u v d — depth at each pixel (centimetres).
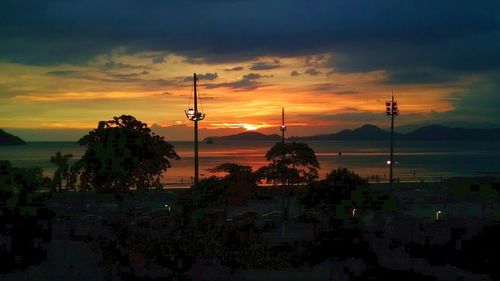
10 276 1806
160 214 2680
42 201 2128
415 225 2258
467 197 3906
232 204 3120
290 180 3434
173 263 1916
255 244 2103
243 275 1922
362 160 16225
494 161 15975
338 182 2388
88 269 1870
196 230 2088
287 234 2533
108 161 2717
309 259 2045
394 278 1852
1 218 1955
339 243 2094
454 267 1917
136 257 1909
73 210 2866
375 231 2203
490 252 1953
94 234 2092
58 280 1788
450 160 16488
